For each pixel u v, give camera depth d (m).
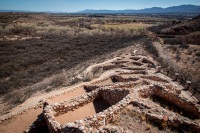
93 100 11.73
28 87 18.27
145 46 40.44
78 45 44.84
